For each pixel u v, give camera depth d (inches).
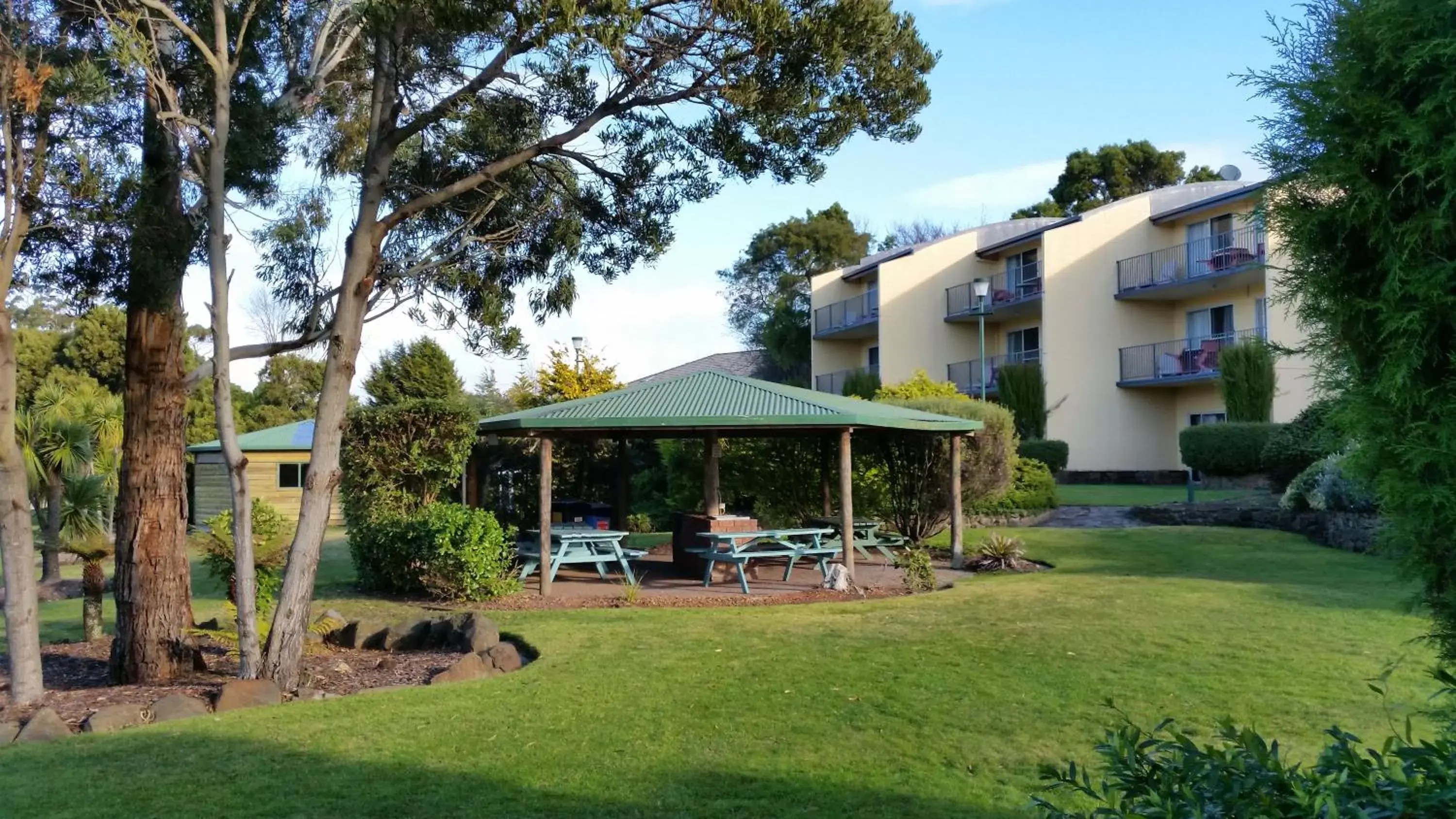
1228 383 1023.6
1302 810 93.1
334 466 311.0
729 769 216.1
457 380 1402.6
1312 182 131.6
